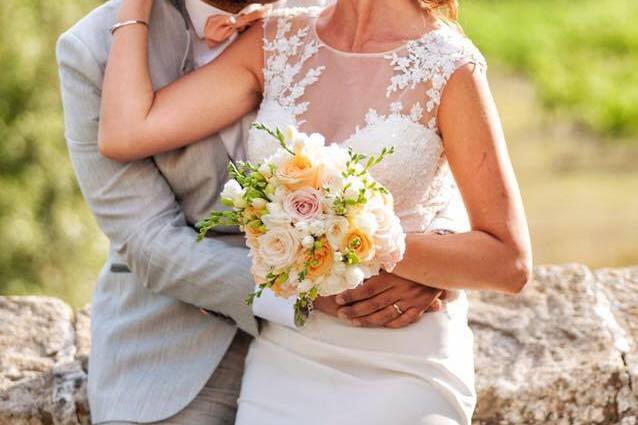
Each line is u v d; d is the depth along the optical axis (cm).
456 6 329
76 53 329
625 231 1030
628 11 1808
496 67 1573
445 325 314
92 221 771
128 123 319
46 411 357
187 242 321
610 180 1151
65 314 404
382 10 323
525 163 1204
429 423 299
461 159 310
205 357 329
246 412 317
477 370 366
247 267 318
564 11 1834
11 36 736
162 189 330
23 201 741
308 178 270
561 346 377
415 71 313
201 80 328
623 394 362
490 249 302
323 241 268
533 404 359
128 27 326
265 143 321
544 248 1002
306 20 334
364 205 269
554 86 1419
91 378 335
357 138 313
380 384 304
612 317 394
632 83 1471
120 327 334
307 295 276
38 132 744
